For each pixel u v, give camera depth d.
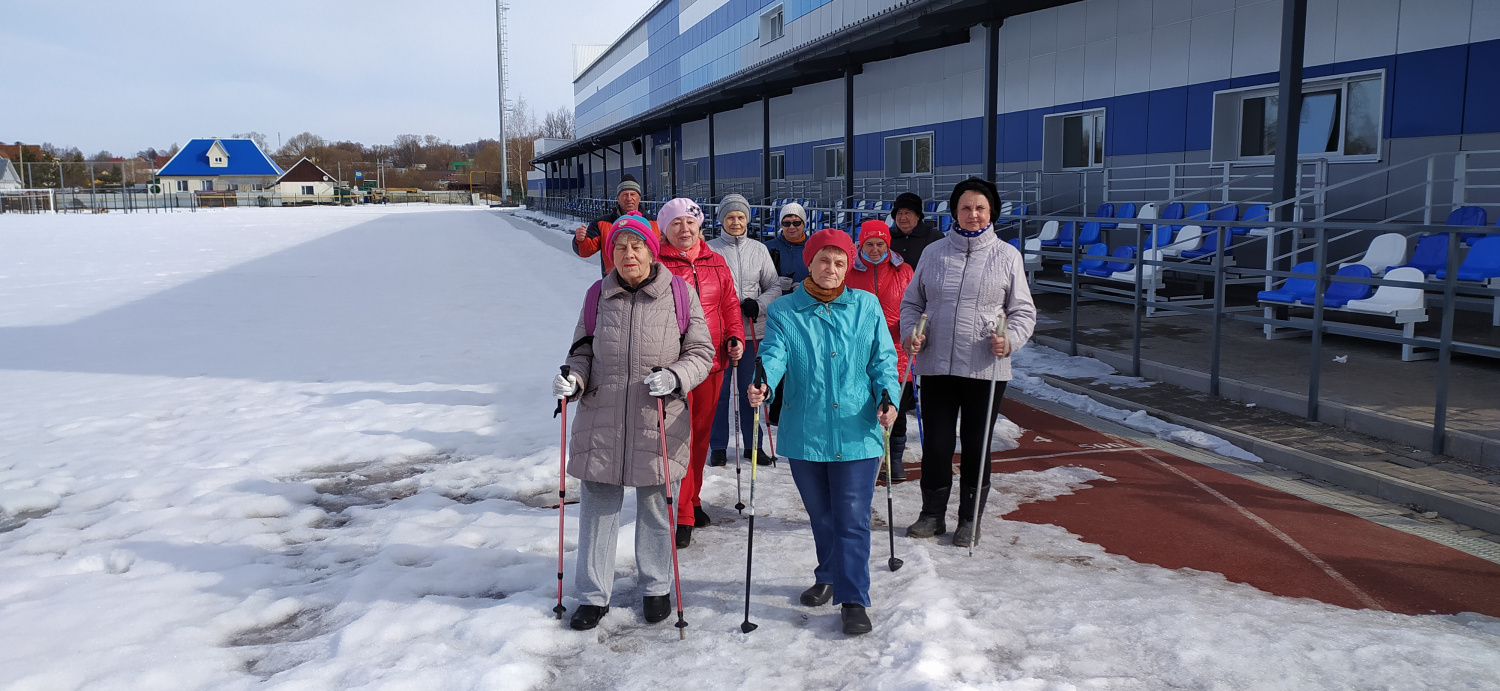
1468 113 9.23
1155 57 13.06
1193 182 12.59
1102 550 4.49
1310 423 6.25
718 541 4.75
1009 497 5.34
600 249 6.15
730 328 4.90
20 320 13.62
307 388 8.84
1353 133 10.57
